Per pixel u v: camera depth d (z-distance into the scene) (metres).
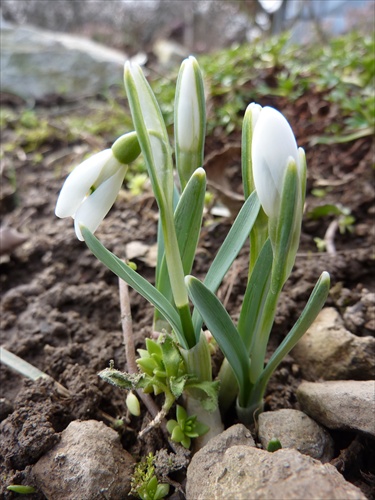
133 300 0.19
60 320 0.19
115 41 1.12
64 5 1.18
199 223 0.12
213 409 0.12
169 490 0.12
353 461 0.12
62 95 0.52
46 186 0.30
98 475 0.12
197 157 0.12
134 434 0.14
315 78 0.32
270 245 0.11
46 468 0.12
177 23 1.09
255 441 0.13
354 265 0.20
